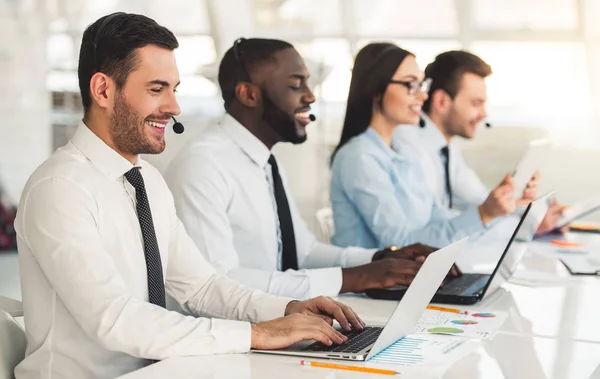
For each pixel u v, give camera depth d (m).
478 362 1.66
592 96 8.33
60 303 1.77
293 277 2.50
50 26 8.56
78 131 1.88
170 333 1.69
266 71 2.92
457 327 2.01
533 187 3.82
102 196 1.83
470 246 3.62
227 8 8.95
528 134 8.12
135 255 1.89
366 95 3.66
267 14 9.01
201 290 2.13
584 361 1.67
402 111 3.64
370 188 3.54
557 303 2.36
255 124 2.95
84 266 1.69
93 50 1.84
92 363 1.77
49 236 1.71
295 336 1.74
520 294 2.51
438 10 8.76
